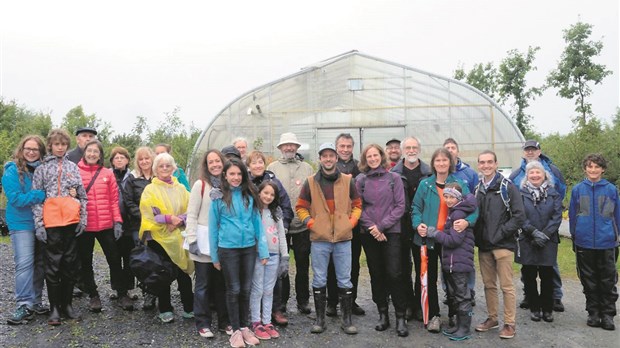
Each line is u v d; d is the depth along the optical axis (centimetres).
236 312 449
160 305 504
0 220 1109
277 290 511
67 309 502
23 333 457
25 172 485
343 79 1627
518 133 1491
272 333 473
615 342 462
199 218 472
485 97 1534
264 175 521
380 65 1616
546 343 461
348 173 562
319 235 485
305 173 562
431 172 538
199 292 469
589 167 520
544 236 511
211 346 442
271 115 1608
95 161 528
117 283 544
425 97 1590
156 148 616
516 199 481
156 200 485
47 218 470
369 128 1609
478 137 1544
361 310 553
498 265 485
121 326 486
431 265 512
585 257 514
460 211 475
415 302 534
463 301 472
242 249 457
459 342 464
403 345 457
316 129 1612
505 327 477
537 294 532
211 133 1587
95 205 516
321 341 465
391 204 495
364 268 795
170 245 482
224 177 463
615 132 1454
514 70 2308
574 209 532
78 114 3272
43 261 486
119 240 557
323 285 492
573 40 2147
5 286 605
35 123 2361
